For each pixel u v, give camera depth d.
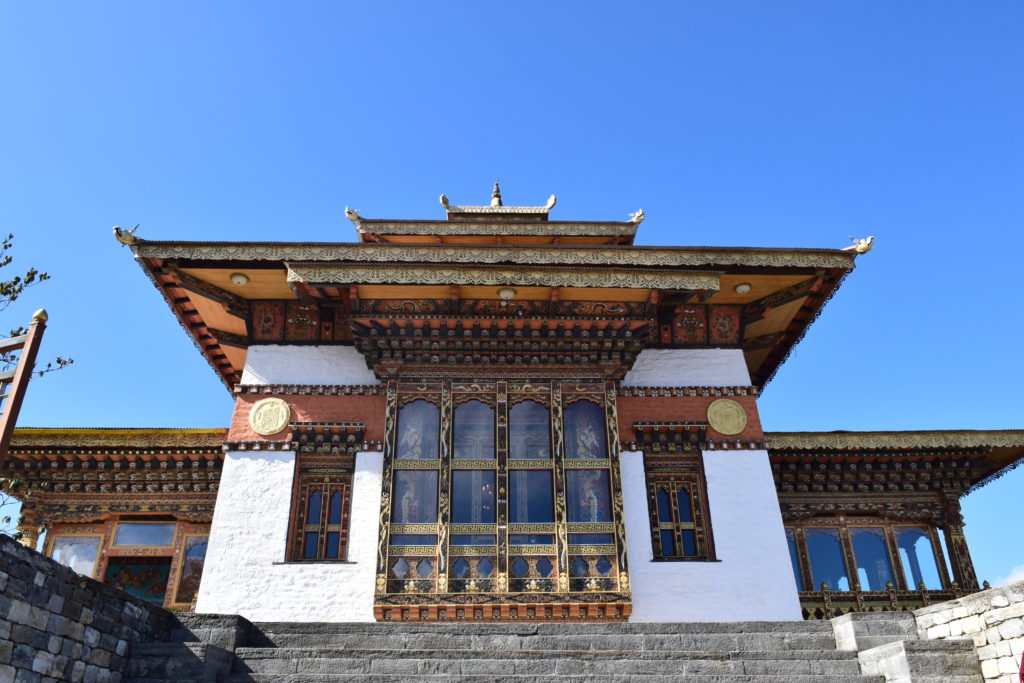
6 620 10.12
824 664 13.05
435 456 19.61
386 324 20.20
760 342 24.02
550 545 18.67
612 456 19.72
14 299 15.12
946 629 12.95
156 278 20.38
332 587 18.67
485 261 19.41
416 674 12.61
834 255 20.33
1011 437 24.20
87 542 23.97
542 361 20.69
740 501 20.09
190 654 12.43
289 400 20.84
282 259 19.53
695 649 14.00
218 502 19.61
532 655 13.24
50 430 23.69
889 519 24.98
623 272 19.39
